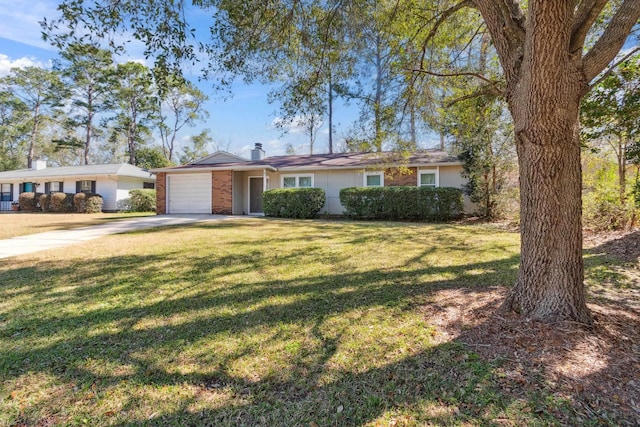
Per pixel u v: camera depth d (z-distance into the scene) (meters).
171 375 2.14
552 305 2.63
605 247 6.17
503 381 1.96
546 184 2.64
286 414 1.76
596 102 6.13
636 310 3.03
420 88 6.56
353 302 3.40
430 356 2.28
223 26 4.49
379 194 12.38
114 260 5.37
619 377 1.97
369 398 1.87
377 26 5.60
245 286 4.00
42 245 6.77
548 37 2.31
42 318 3.06
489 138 10.33
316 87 5.81
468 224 10.45
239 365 2.25
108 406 1.84
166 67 4.21
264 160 17.80
